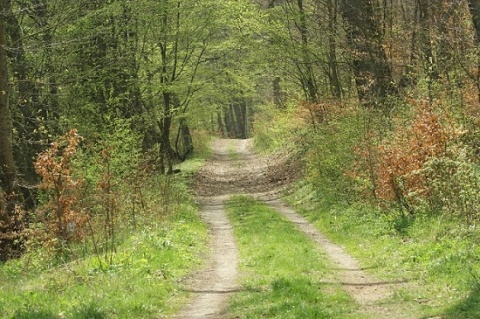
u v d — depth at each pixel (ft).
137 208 70.74
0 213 60.23
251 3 118.11
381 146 60.95
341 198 80.94
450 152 53.01
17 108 77.66
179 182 114.32
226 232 73.10
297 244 59.62
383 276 45.11
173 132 169.99
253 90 130.82
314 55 106.22
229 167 161.68
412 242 52.01
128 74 93.71
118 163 73.87
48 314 35.12
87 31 81.00
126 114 97.50
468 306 32.30
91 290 40.96
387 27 93.20
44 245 51.72
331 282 43.19
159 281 44.83
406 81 86.74
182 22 108.37
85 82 85.10
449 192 52.01
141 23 97.86
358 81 93.50
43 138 81.05
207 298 41.32
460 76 68.74
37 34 74.54
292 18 108.06
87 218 50.85
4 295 41.88
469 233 46.34
